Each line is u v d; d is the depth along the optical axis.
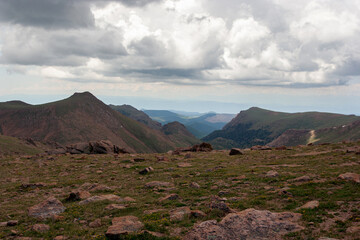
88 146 87.75
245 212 17.83
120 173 46.00
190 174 40.66
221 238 14.48
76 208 24.66
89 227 19.70
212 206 20.80
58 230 19.34
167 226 18.11
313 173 32.38
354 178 25.72
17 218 23.03
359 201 19.81
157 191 31.05
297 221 16.97
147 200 26.69
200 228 15.54
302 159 46.44
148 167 46.00
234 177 35.25
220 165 48.19
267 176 33.62
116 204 24.97
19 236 18.53
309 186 26.06
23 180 43.47
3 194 34.00
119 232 16.38
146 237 15.70
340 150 51.78
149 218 20.00
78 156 74.19
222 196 26.50
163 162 56.16
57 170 51.69
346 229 15.14
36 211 23.91
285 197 23.59
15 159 69.88
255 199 23.62
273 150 67.81
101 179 42.00
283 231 15.41
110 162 59.09
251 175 35.53
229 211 19.78
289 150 63.91
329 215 17.53
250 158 55.00
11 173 49.78
